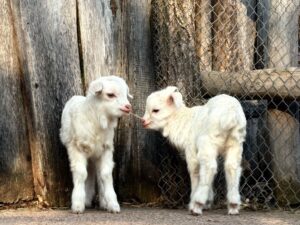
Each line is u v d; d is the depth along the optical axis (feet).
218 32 7.66
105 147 6.48
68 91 6.80
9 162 6.75
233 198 6.29
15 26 6.79
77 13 6.92
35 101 6.66
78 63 6.89
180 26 7.14
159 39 7.24
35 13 6.68
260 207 6.91
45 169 6.69
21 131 6.81
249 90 7.06
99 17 6.97
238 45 7.68
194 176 6.58
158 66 7.29
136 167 7.27
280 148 7.16
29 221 5.81
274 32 7.34
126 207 6.99
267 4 7.57
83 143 6.33
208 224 5.65
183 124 6.72
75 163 6.38
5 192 6.73
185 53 7.14
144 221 5.77
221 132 6.26
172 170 7.21
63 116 6.52
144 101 7.32
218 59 7.66
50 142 6.70
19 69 6.82
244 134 6.35
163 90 6.85
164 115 6.78
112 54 7.07
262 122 7.46
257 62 7.84
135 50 7.30
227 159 6.31
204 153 6.29
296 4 7.36
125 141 7.18
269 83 6.95
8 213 6.38
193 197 6.32
